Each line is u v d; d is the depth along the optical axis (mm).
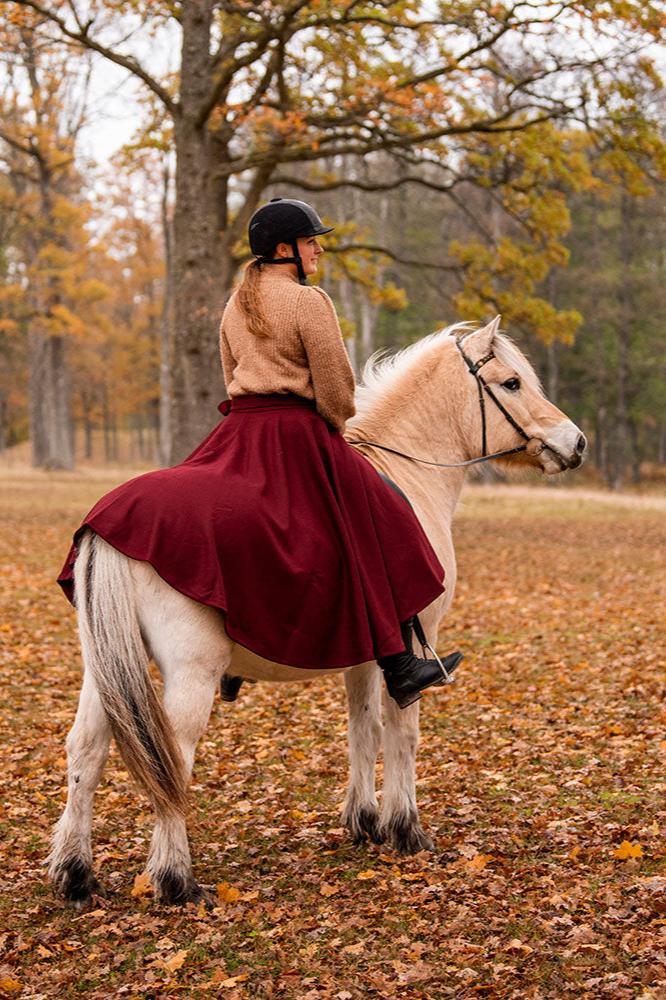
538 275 17609
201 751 6793
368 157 26703
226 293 15500
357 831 5035
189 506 3963
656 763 6062
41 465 44844
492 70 14672
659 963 3541
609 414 48406
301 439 4246
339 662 4176
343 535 4184
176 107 15031
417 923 4000
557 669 8969
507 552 17531
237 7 14203
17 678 8711
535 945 3770
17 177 39500
